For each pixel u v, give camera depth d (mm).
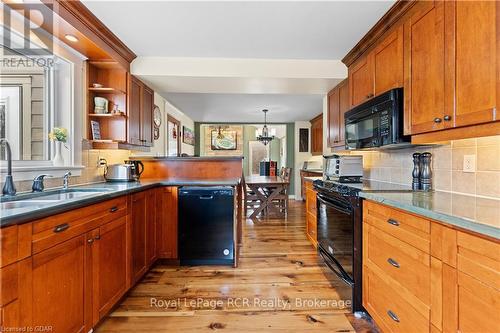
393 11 1954
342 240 2188
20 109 1982
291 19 2168
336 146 3375
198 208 2826
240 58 3029
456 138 1398
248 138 11461
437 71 1513
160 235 2812
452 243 1084
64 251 1357
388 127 1911
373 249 1761
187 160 3457
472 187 1654
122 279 2008
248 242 3639
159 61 2982
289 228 4387
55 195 1981
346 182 2701
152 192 2680
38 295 1191
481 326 946
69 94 2338
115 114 2646
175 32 2396
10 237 1052
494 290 896
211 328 1773
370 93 2383
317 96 4730
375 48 2293
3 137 1866
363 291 1900
